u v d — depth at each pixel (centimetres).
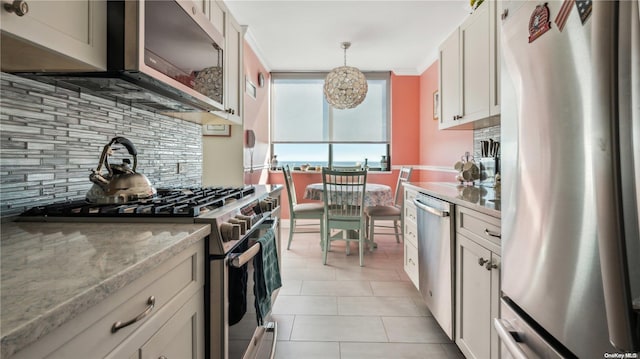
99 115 138
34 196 109
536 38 83
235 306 110
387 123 517
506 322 102
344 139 520
